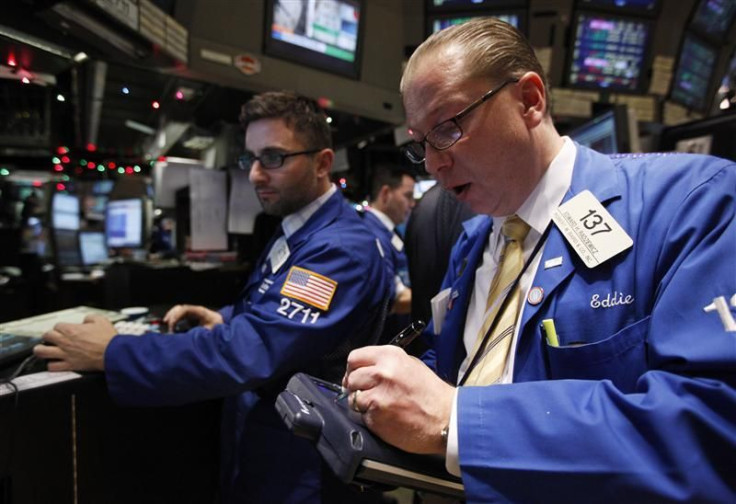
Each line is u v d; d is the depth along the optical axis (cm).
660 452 41
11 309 321
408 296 228
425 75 63
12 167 363
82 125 222
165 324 137
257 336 101
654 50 276
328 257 109
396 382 50
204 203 212
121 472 107
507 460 46
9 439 86
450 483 51
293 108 121
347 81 199
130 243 354
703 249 51
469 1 259
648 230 59
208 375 98
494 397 50
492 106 61
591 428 44
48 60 120
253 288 131
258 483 111
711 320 46
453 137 62
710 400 42
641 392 47
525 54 64
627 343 55
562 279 62
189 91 178
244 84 168
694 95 298
